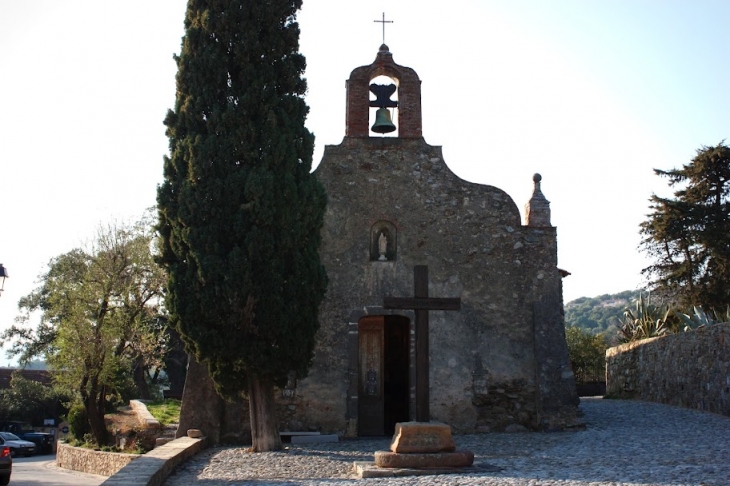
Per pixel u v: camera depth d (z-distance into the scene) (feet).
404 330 72.84
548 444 53.01
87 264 96.63
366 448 55.47
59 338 93.30
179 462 48.83
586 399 92.58
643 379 83.51
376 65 68.18
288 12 59.98
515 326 64.69
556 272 65.77
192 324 53.88
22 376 183.11
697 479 34.81
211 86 57.16
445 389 63.41
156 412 96.37
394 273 64.95
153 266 94.32
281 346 54.70
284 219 54.90
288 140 56.90
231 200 54.60
